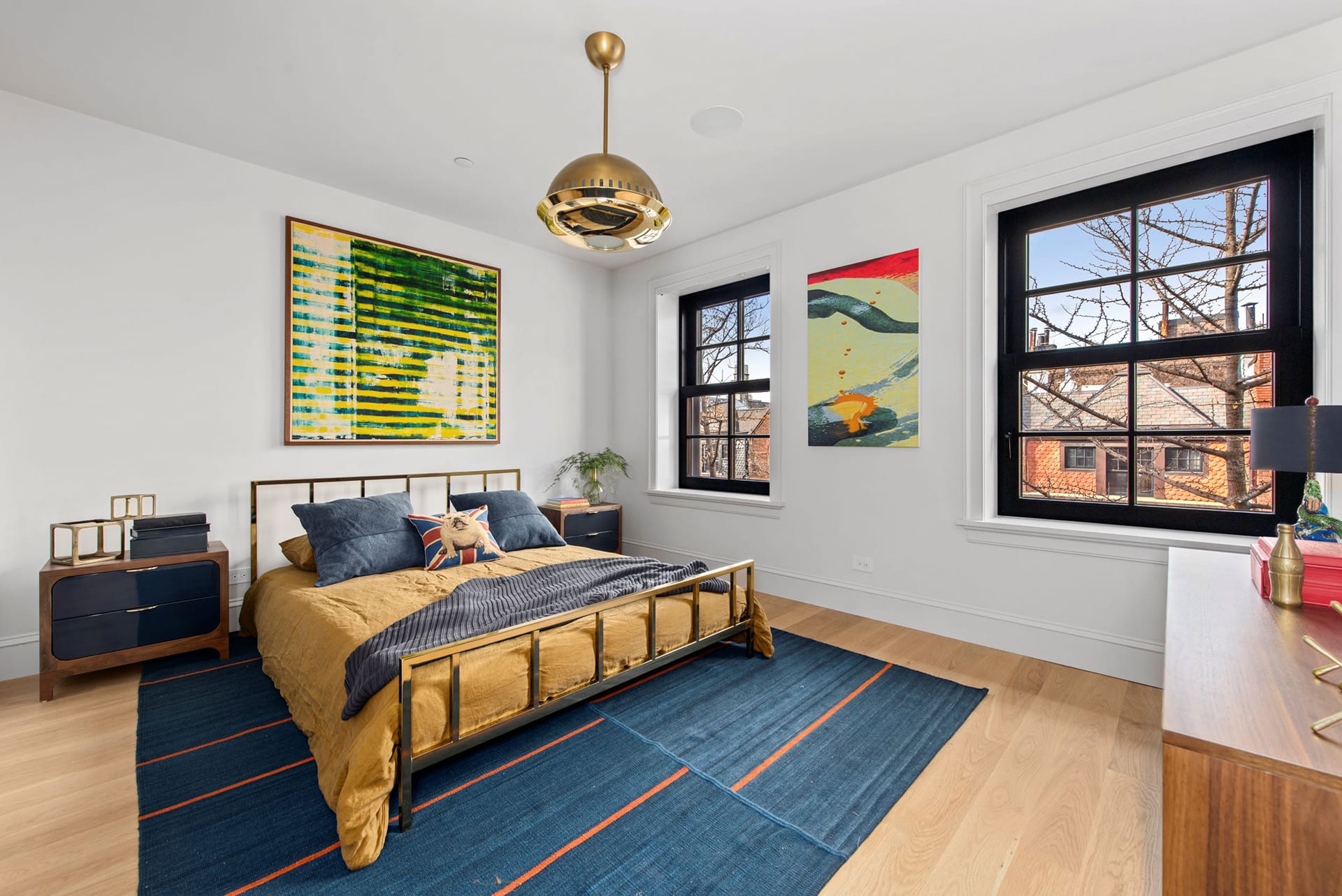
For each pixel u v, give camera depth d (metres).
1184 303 2.44
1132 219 2.56
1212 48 2.14
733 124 2.65
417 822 1.51
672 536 4.42
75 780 1.69
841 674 2.49
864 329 3.25
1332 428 1.49
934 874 1.35
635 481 4.69
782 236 3.66
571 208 1.83
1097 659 2.51
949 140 2.80
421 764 1.52
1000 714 2.13
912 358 3.06
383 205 3.51
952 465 2.94
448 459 3.82
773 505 3.71
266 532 3.09
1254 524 2.29
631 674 2.09
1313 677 0.97
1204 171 2.37
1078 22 1.99
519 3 1.90
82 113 2.57
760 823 1.52
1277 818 0.71
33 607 2.47
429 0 1.89
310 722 1.84
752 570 2.67
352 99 2.46
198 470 2.87
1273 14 1.96
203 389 2.88
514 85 2.36
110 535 2.62
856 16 1.96
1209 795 0.76
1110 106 2.45
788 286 3.63
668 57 2.18
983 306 2.82
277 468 3.12
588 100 2.46
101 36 2.06
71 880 1.30
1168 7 1.93
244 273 3.00
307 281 3.19
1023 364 2.85
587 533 4.18
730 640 2.85
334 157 2.96
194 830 1.47
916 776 1.74
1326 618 1.30
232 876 1.32
